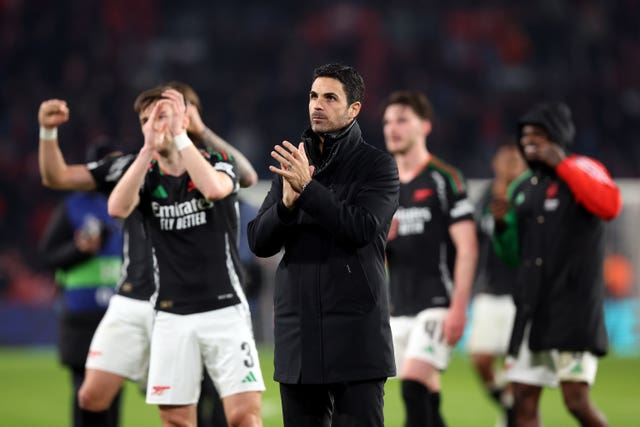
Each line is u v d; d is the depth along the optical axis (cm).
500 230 2367
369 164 1731
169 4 9431
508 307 3247
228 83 8862
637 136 8956
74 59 8675
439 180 2525
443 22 9644
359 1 9662
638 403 3872
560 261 2281
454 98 8981
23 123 8200
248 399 1980
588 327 2270
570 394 2298
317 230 1709
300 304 1706
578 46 9444
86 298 2728
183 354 1991
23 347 6178
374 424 1694
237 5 9625
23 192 7562
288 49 9156
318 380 1684
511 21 9619
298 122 8656
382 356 1694
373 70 9100
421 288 2509
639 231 6669
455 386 4453
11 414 3594
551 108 2350
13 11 8806
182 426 2003
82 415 2231
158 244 2020
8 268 6731
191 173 1936
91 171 2189
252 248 1786
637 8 9688
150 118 1961
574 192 2266
